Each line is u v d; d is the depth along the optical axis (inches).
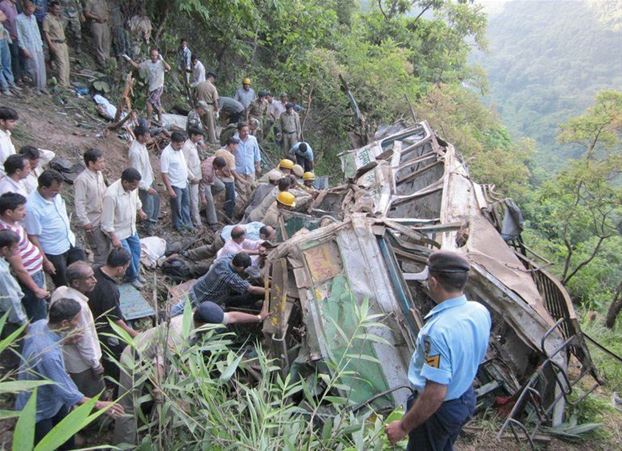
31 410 58.5
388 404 151.9
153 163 317.1
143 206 251.0
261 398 111.9
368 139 494.0
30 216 156.6
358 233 169.8
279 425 107.0
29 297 149.9
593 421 174.4
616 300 337.1
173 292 194.9
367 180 268.4
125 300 192.7
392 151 308.3
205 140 384.8
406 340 157.3
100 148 290.4
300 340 172.1
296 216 225.0
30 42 297.0
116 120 314.5
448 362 89.0
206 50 504.7
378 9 805.9
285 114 434.9
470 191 239.6
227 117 422.0
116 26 397.1
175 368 111.6
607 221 400.2
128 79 318.3
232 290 186.7
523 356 175.9
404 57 621.3
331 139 576.4
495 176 587.8
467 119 711.1
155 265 235.8
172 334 122.4
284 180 240.4
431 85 699.4
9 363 137.6
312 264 166.4
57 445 59.1
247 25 533.0
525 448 155.6
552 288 204.5
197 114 358.6
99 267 144.4
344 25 776.9
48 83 322.0
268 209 258.1
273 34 564.1
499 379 171.3
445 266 93.3
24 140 259.3
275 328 163.3
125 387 116.5
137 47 396.8
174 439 109.1
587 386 206.7
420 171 285.4
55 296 125.3
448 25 844.0
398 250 178.1
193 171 272.2
